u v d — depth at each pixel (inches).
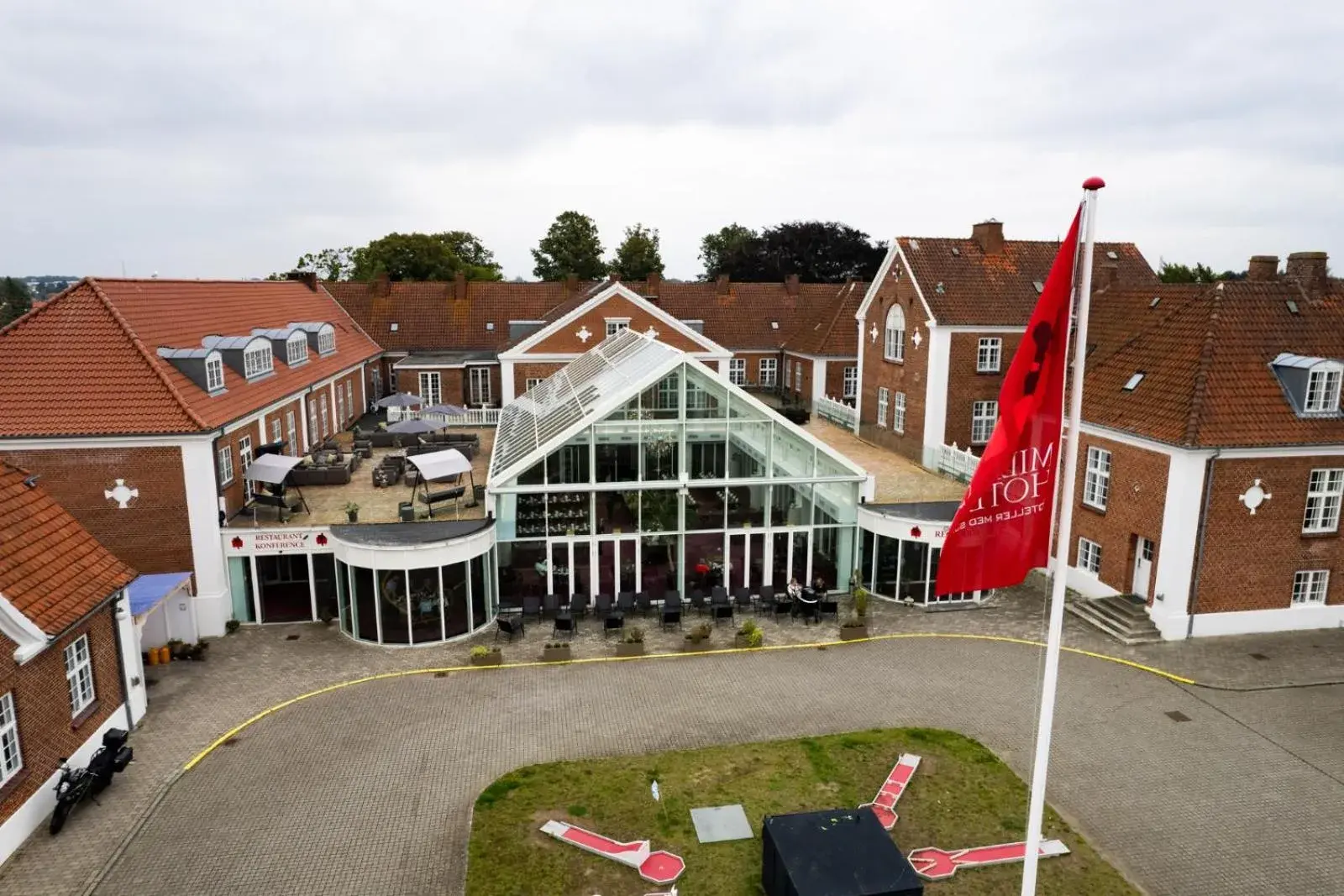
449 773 684.1
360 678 853.2
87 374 940.6
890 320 1544.0
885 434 1523.1
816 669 872.3
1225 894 550.0
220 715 777.6
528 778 673.0
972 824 614.9
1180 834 609.3
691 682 844.0
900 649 920.9
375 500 1121.4
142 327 1031.0
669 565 1029.8
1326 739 738.8
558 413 1123.3
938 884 551.5
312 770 689.0
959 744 724.0
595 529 1004.6
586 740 734.5
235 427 1031.6
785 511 1044.5
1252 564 941.2
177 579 890.7
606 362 1295.5
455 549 922.1
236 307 1395.2
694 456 1009.5
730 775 676.1
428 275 3046.3
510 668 876.6
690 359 979.9
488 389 2048.5
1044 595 1084.5
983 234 1487.5
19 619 584.7
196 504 927.0
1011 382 447.8
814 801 641.0
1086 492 1061.1
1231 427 902.4
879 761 697.0
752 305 2320.4
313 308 1809.8
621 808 632.4
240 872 568.1
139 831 611.5
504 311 2217.0
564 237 3715.6
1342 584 967.0
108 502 916.0
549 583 1010.1
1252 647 922.7
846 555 1074.7
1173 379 970.1
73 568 692.7
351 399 1753.2
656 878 556.4
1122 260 1563.7
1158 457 932.6
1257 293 1007.0
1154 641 936.3
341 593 960.3
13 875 565.0
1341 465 932.6
